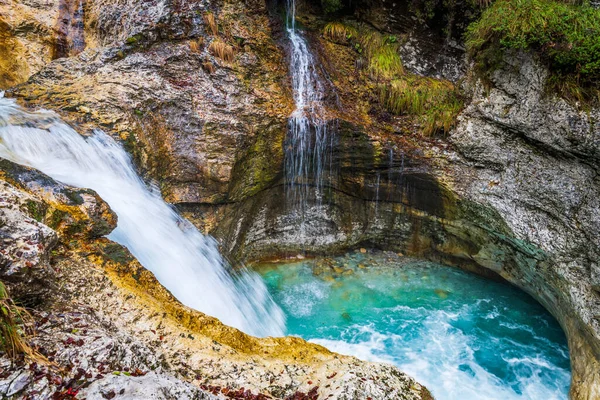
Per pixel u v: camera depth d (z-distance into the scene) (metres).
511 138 7.07
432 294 8.29
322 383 3.95
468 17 8.78
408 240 9.17
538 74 6.45
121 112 6.89
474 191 7.55
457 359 6.79
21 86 7.12
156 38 8.06
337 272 8.87
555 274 6.54
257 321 7.00
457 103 8.21
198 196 7.42
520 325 7.54
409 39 9.48
